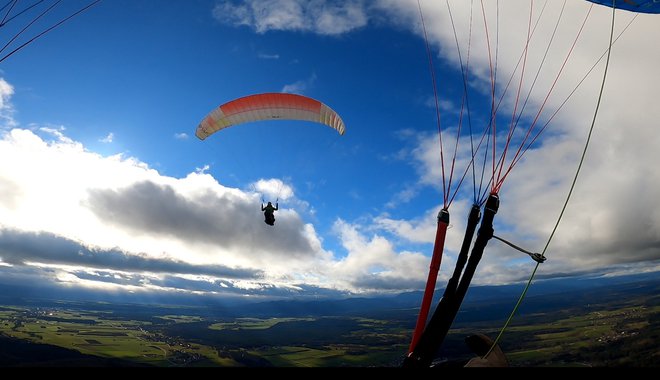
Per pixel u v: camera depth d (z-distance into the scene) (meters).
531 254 4.62
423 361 4.79
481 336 4.75
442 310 4.87
